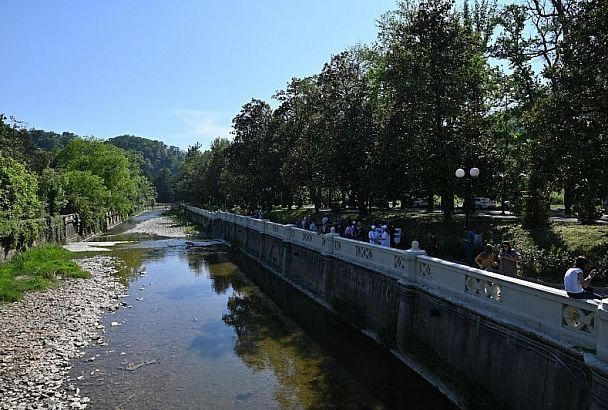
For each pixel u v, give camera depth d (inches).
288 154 1781.5
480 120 925.8
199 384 525.7
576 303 319.0
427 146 863.7
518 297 381.1
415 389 489.4
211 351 636.7
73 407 465.7
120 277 1197.7
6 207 1380.4
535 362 353.7
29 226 1450.5
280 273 1182.3
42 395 490.9
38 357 597.9
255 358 606.9
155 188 6993.1
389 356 582.6
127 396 493.0
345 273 773.3
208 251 1726.1
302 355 612.1
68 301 893.8
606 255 572.7
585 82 522.0
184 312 848.9
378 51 1392.7
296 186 1669.5
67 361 594.9
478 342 428.5
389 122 962.1
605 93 511.5
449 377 465.1
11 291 903.1
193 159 5093.5
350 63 1396.4
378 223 1023.0
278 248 1228.5
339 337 668.7
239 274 1240.2
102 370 567.2
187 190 4938.5
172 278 1187.3
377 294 653.9
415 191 1045.2
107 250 1763.0
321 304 860.0
